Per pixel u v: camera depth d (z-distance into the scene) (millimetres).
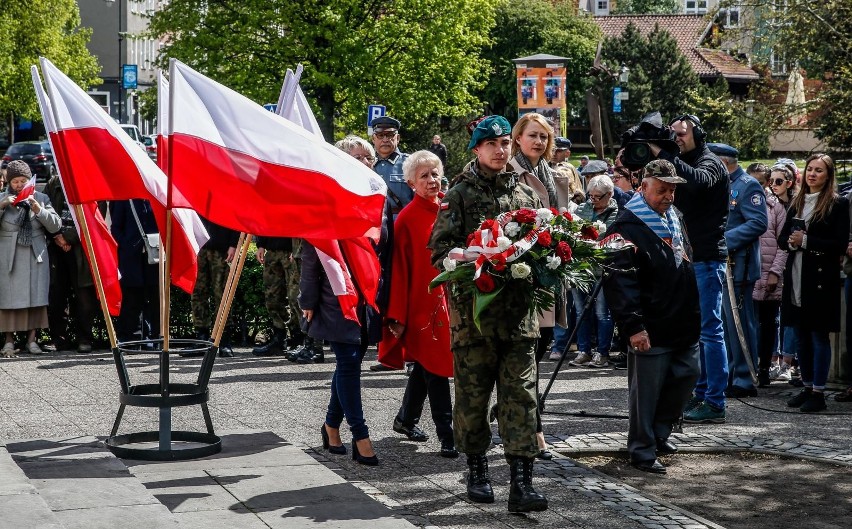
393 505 5805
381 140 10031
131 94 49156
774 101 33219
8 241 10766
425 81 37375
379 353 7172
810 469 6957
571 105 71188
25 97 46625
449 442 6910
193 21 35688
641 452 6887
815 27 30062
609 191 10414
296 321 11016
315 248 6578
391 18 36812
